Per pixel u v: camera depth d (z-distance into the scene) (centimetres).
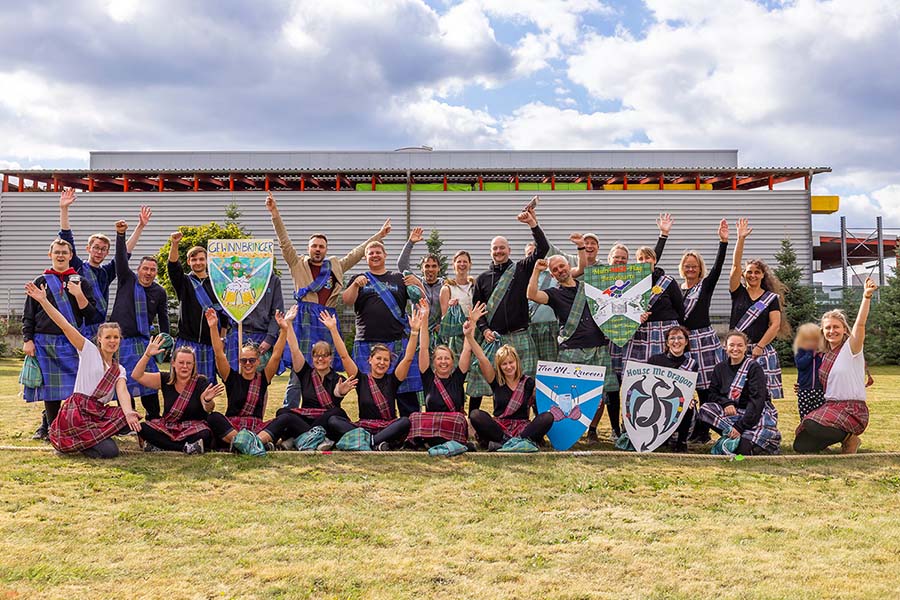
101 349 661
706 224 2986
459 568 386
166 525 453
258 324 818
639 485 569
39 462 621
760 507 510
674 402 707
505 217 3002
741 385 700
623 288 773
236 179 3069
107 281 832
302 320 809
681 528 460
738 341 703
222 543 423
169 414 684
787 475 605
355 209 2994
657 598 349
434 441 695
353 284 785
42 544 416
